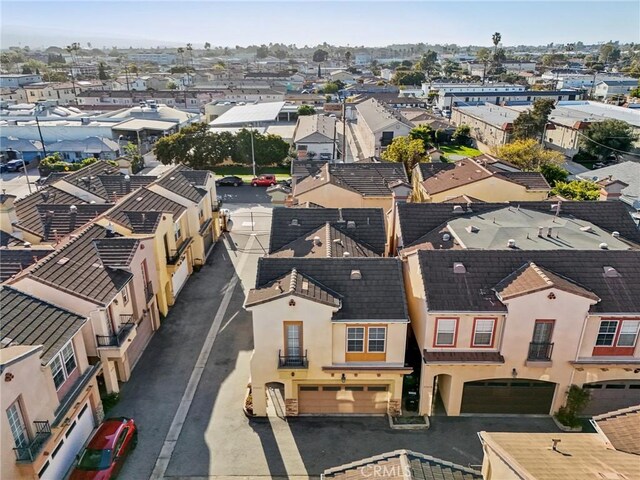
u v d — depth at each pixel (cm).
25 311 2031
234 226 4862
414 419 2331
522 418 2352
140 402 2442
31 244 3153
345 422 2328
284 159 7250
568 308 2111
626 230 3141
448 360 2181
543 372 2238
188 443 2195
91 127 7744
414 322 2427
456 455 2131
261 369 2242
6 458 1638
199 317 3203
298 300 2119
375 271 2328
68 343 2055
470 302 2166
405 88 16462
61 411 1936
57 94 12481
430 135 8975
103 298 2298
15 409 1697
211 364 2739
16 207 3397
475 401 2350
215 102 11062
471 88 13000
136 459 2109
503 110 9800
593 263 2317
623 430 1598
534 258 2330
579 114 8744
